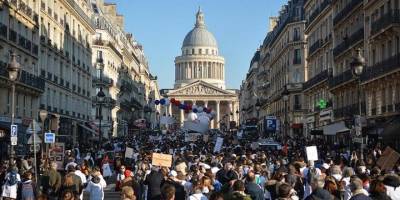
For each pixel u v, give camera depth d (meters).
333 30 62.91
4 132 42.50
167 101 68.56
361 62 28.00
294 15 94.94
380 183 12.98
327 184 14.80
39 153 36.47
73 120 68.31
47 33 58.47
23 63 50.41
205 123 63.38
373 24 47.16
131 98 128.38
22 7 49.88
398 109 41.88
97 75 90.25
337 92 61.25
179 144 60.72
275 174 19.12
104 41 92.50
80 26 74.06
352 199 12.71
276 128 78.25
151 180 18.92
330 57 66.00
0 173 25.31
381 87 46.44
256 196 16.39
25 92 50.44
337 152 42.00
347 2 57.25
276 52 113.06
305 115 87.44
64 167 29.42
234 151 42.88
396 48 43.28
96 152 50.19
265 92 133.00
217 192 11.92
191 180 19.39
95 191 19.45
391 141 42.47
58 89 62.22
